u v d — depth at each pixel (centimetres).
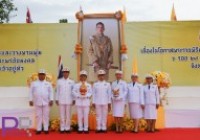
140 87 1179
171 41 1309
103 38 1262
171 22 1310
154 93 1179
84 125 1163
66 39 1310
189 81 1305
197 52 1308
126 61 1307
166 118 1294
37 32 1309
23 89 1302
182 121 1296
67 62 1309
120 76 1179
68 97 1164
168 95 1299
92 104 1194
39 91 1151
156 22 1311
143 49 1310
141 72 1306
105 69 1264
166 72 1307
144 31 1311
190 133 1149
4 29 1305
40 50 1309
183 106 1298
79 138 1055
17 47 1306
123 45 1247
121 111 1161
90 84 1220
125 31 1311
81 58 1261
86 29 1260
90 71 1265
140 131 1191
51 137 1073
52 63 1307
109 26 1261
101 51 1261
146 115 1178
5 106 1298
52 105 1211
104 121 1174
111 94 1175
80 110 1161
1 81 1304
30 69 1307
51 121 1234
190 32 1310
